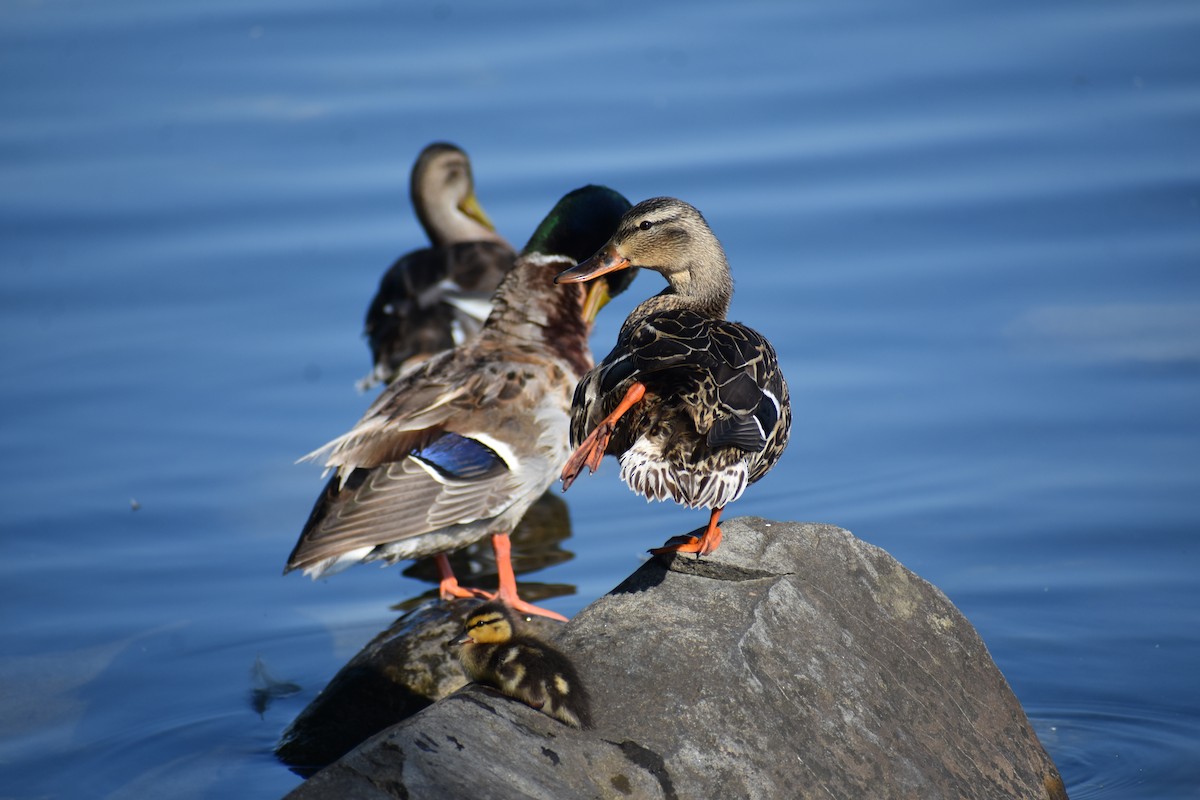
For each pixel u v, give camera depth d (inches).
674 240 444.8
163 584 527.2
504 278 557.0
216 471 605.6
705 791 291.3
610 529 564.1
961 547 522.6
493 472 498.3
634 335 368.8
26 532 560.1
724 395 341.1
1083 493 550.9
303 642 488.4
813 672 326.0
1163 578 497.7
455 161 784.3
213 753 416.2
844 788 307.1
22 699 449.7
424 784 274.2
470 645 321.4
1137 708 425.4
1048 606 483.8
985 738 345.7
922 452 588.7
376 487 486.6
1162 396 610.9
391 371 687.7
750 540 356.8
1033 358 645.9
